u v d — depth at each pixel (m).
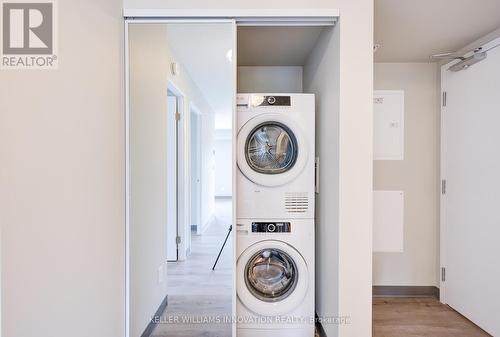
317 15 1.59
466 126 2.21
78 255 1.19
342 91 1.58
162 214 1.92
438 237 2.54
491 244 2.00
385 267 2.61
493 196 1.98
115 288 1.54
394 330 2.09
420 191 2.59
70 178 1.14
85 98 1.25
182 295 1.94
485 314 2.05
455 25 1.92
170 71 1.83
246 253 1.85
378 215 2.60
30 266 0.94
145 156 1.81
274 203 1.85
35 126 0.97
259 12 1.60
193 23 1.66
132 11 1.60
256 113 1.84
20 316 0.91
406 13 1.76
